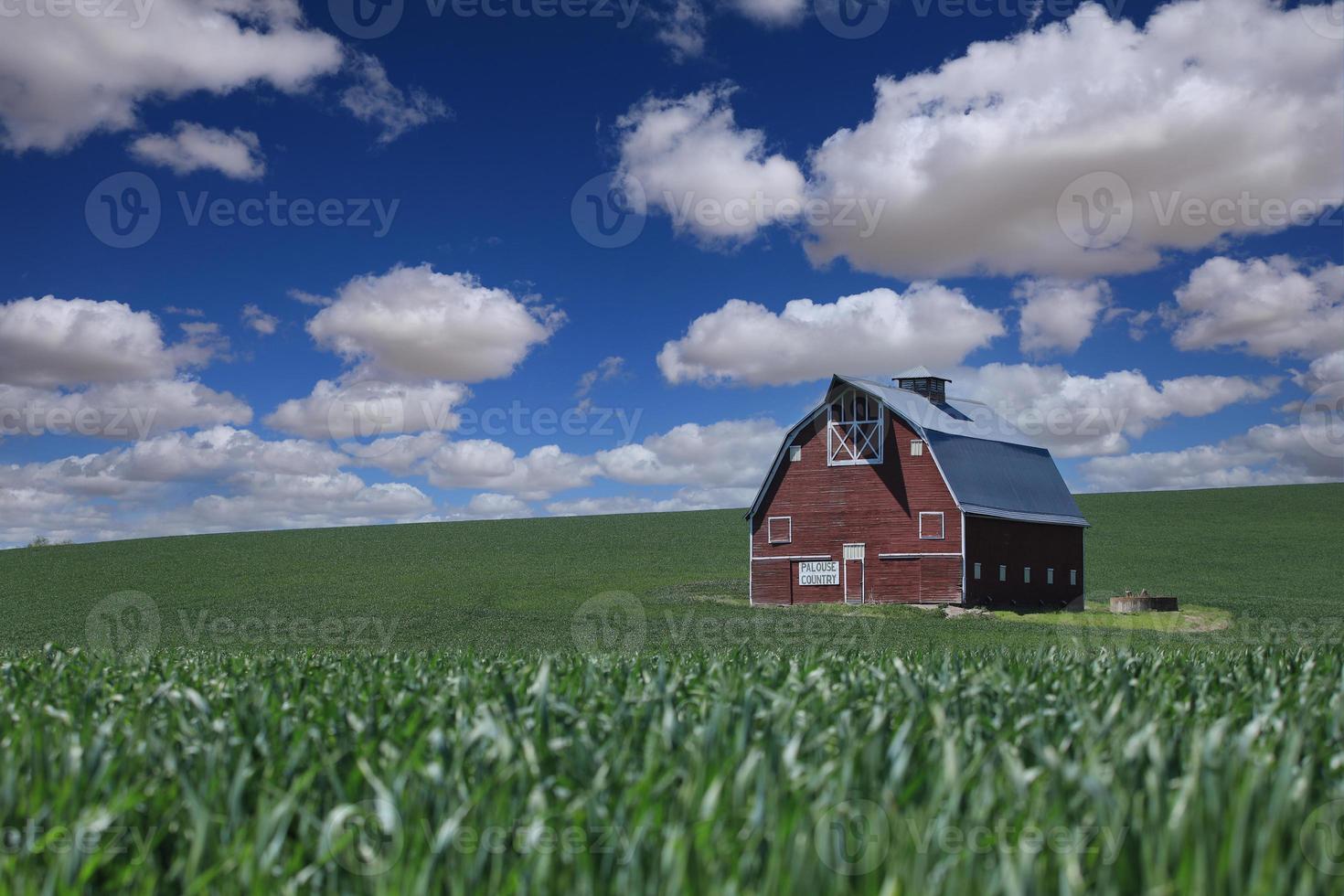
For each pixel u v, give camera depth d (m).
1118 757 4.60
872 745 4.61
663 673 6.81
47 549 68.12
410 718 6.41
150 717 6.39
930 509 42.81
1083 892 3.40
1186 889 3.29
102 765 4.85
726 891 3.29
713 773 4.35
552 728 5.73
